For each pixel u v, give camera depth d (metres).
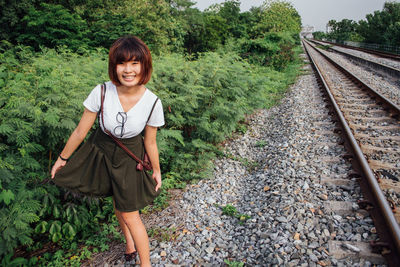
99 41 13.65
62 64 4.63
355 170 3.54
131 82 1.67
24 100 2.65
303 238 2.49
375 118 5.65
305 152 4.36
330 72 13.43
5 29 13.00
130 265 2.42
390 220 2.36
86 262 2.52
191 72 4.55
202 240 2.74
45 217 2.88
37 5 14.75
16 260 2.38
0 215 2.19
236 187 3.93
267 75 11.03
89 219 3.03
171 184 3.81
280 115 7.16
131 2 18.06
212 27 30.25
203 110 4.87
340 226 2.63
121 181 1.88
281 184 3.47
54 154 3.14
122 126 1.79
